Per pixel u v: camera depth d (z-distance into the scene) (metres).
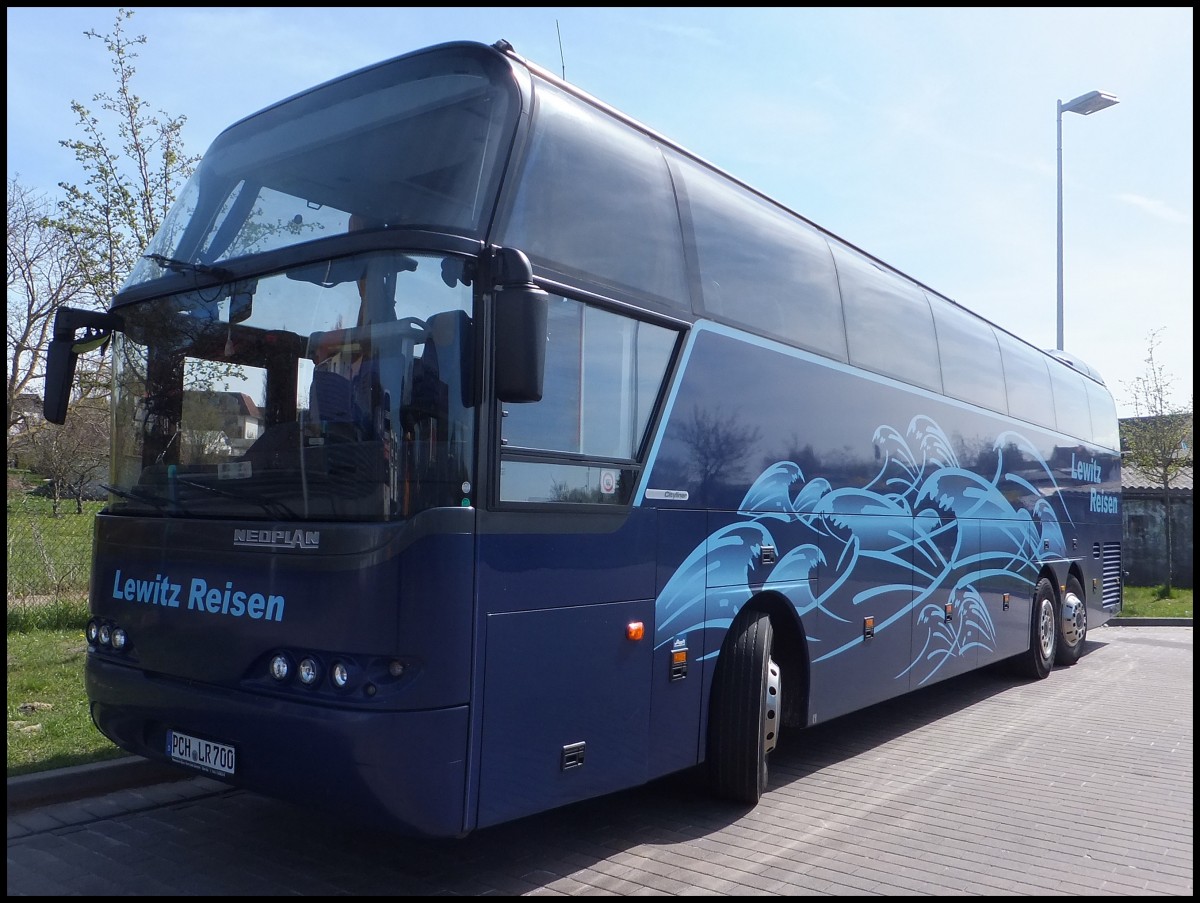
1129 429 24.50
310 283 4.48
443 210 4.37
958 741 8.38
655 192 5.64
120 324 5.36
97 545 5.22
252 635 4.35
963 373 9.79
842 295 7.58
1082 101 20.58
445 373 4.18
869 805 6.36
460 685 4.11
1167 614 19.61
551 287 4.69
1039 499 11.85
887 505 7.91
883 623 7.76
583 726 4.77
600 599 4.89
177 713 4.63
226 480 4.62
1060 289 20.88
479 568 4.21
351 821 4.10
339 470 4.21
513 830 5.61
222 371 4.75
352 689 4.05
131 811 5.55
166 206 9.17
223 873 4.74
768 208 6.95
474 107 4.68
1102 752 8.00
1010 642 10.71
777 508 6.40
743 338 6.20
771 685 6.28
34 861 4.78
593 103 5.49
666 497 5.39
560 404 4.71
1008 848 5.58
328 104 5.08
